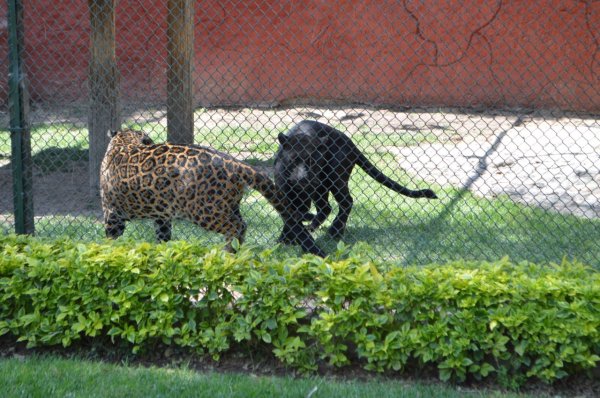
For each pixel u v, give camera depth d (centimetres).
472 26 2033
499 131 1775
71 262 677
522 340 611
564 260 667
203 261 667
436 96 2088
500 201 1160
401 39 2070
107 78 1172
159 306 662
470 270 653
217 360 659
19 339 668
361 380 636
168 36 1163
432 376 639
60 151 1495
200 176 779
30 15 2055
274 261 680
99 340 685
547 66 1998
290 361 638
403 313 634
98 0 1152
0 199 1195
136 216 831
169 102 1178
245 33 2067
